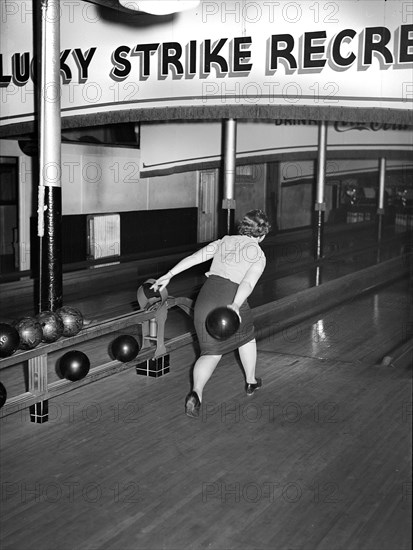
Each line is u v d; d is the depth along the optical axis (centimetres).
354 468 438
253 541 349
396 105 713
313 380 630
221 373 648
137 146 1396
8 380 622
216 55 775
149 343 636
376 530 359
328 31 725
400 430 502
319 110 743
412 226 2111
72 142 1245
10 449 468
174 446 473
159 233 1478
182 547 344
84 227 1280
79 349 730
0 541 349
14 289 1060
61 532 359
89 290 1166
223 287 502
